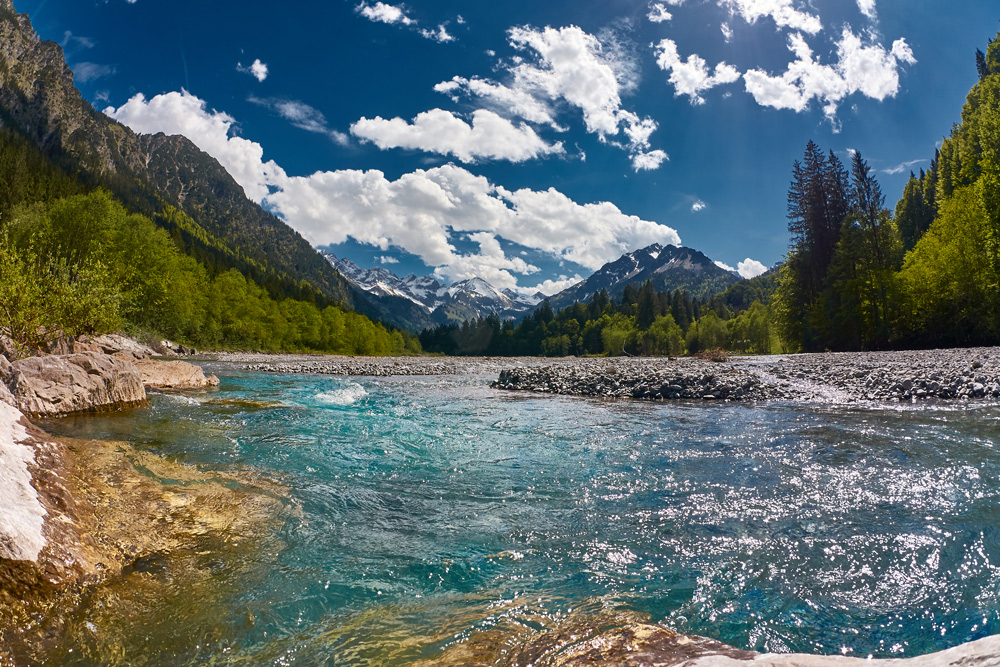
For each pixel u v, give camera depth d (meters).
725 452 8.48
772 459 7.85
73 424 8.30
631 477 7.05
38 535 3.38
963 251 44.12
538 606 3.59
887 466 7.16
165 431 8.50
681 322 160.38
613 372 22.09
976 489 5.97
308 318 104.31
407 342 174.25
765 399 16.25
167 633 3.08
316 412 12.19
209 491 5.50
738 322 113.50
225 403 12.73
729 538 4.84
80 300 14.14
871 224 56.06
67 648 2.81
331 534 4.86
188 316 60.06
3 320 12.01
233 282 84.19
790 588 3.87
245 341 79.44
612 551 4.61
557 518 5.48
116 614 3.17
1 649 2.66
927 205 89.88
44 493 3.97
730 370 22.28
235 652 2.96
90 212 50.22
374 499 5.97
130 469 5.66
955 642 3.11
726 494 6.18
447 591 3.84
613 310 181.75
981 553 4.29
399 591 3.81
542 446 9.12
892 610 3.51
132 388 10.76
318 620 3.37
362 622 3.35
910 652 3.03
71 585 3.24
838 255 53.66
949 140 84.69
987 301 41.19
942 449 8.02
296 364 36.41
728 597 3.74
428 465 7.67
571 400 16.88
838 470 7.06
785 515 5.41
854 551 4.45
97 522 4.12
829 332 53.78
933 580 3.90
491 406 15.07
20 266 12.62
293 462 7.29
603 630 3.11
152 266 53.91
